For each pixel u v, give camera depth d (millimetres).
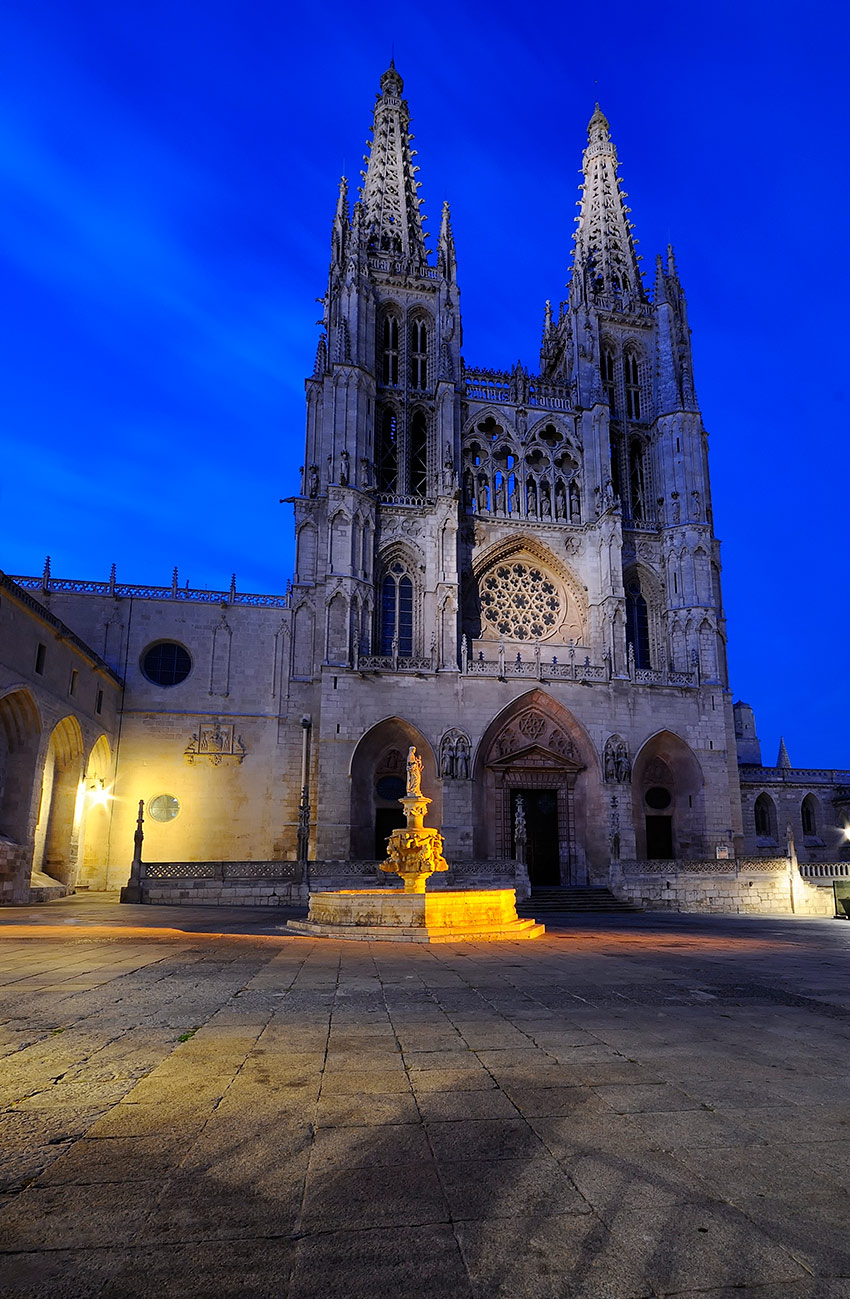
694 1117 6281
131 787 51594
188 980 12469
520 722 54219
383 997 11297
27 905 36281
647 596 61625
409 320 63469
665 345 65188
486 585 59312
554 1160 5387
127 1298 3674
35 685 37156
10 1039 8461
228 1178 5027
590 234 73375
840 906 36781
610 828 51875
